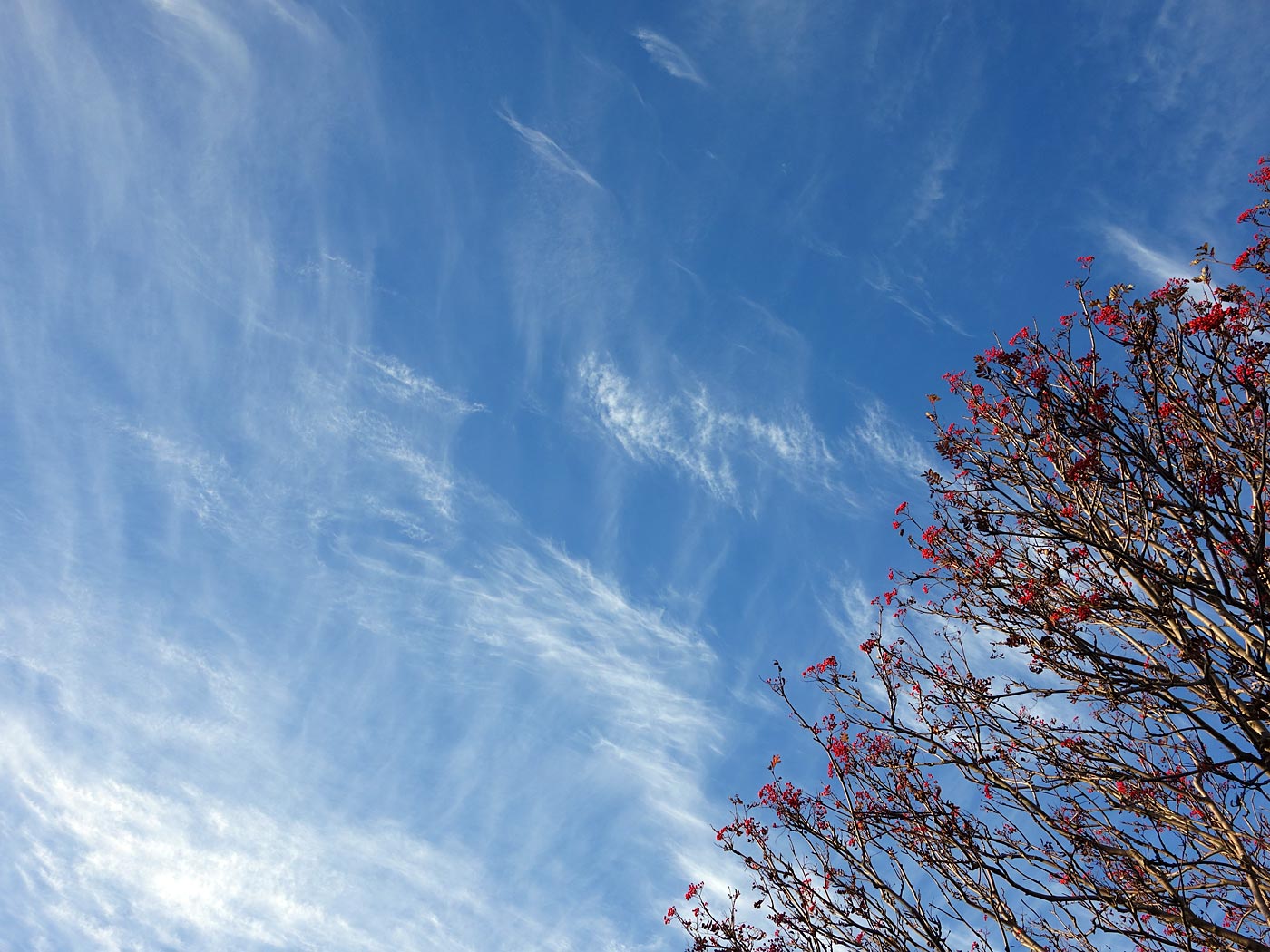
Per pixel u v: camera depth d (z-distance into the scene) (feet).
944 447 32.78
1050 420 27.91
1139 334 27.43
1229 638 27.45
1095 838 27.20
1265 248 27.02
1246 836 27.66
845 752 31.78
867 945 27.20
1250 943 23.09
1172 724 30.07
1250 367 25.30
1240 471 27.35
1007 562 31.60
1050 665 29.25
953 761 28.94
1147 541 27.30
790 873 30.04
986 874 26.76
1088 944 26.37
